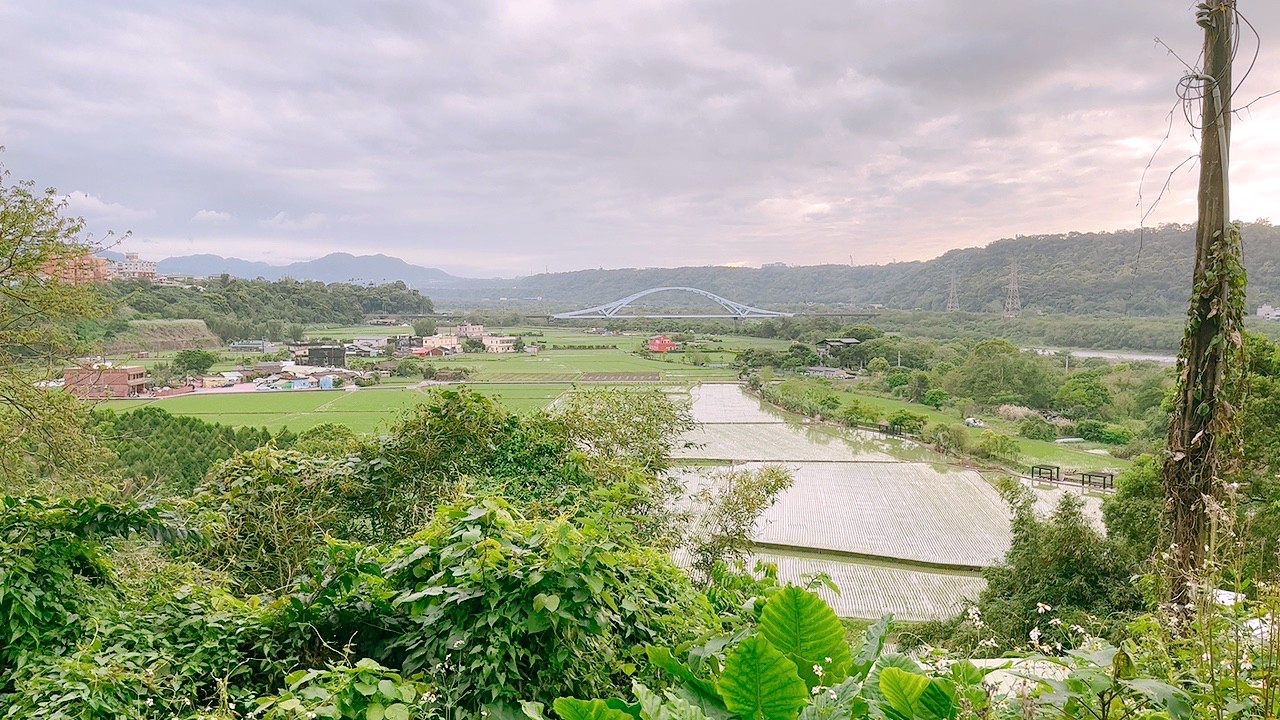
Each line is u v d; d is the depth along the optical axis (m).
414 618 3.12
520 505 5.78
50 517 3.89
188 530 4.27
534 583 2.75
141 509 4.11
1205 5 4.36
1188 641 2.18
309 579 3.76
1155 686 1.62
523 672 2.87
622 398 9.19
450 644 2.87
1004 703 1.86
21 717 2.88
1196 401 4.48
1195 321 4.48
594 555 2.87
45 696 2.97
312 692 2.34
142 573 4.79
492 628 2.80
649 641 3.16
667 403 9.82
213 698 3.08
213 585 5.32
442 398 7.19
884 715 1.65
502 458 7.19
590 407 8.71
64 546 3.84
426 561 3.20
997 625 9.29
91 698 2.89
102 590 3.94
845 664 1.90
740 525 8.59
